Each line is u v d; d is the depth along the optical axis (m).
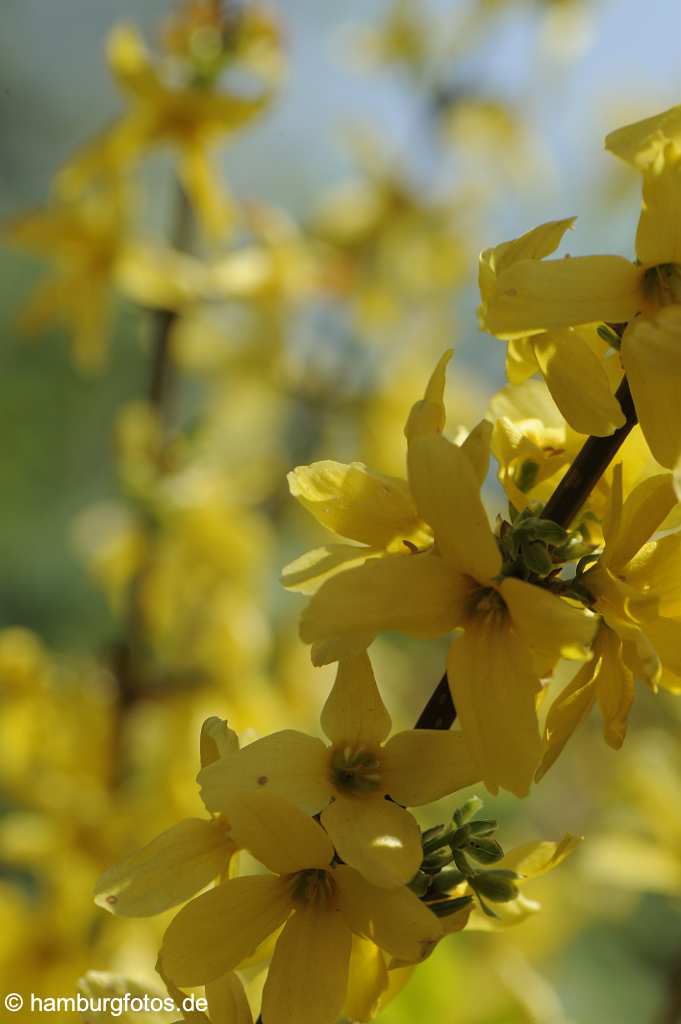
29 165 1.72
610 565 0.40
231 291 0.71
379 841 0.39
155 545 0.70
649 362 0.39
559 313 0.39
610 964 0.97
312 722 0.80
